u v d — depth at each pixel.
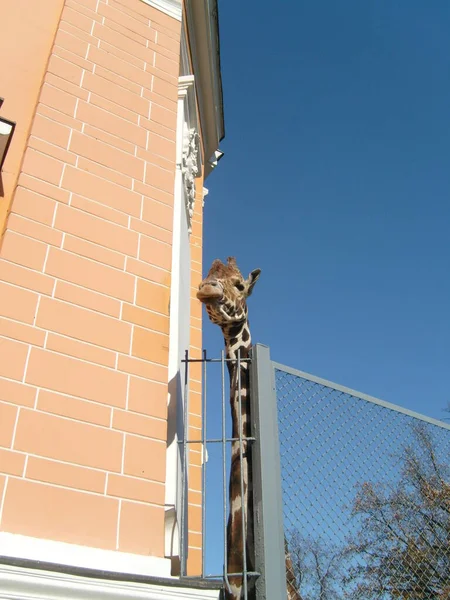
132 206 4.41
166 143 5.00
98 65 5.00
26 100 4.57
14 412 3.15
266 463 3.35
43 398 3.29
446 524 3.87
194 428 6.62
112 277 3.99
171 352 4.29
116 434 3.43
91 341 3.65
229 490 3.77
